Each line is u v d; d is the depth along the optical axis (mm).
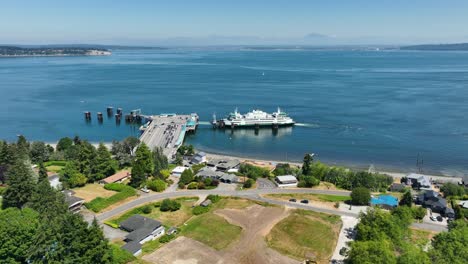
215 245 80938
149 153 125438
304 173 128500
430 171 144250
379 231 76812
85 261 63969
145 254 77438
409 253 66750
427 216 97375
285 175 124188
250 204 102625
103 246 67500
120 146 144375
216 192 111688
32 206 85125
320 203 104250
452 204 104438
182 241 82438
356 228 86750
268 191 113062
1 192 103812
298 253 78812
